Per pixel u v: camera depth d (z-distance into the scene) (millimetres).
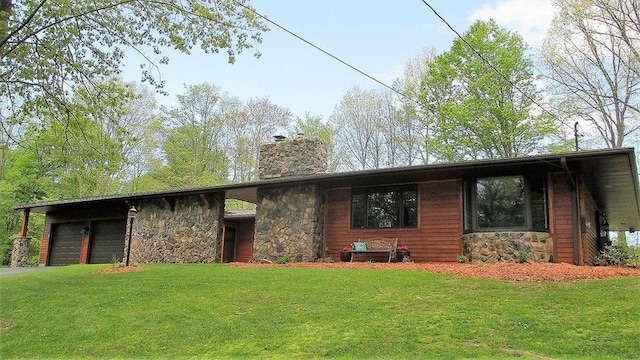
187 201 17344
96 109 11273
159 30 10891
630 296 6961
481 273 9375
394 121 32781
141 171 33969
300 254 14562
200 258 16453
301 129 34281
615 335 5520
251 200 18922
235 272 10984
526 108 25703
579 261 11500
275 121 36281
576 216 11773
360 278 9328
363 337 5953
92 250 21266
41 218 30812
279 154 17453
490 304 7012
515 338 5621
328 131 33781
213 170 35688
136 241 18391
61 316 7848
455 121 26969
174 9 10500
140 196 17844
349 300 7637
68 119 11172
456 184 13570
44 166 31062
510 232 11961
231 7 10742
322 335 6145
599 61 22562
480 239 12281
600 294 7180
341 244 14852
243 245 21531
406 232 13984
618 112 23141
